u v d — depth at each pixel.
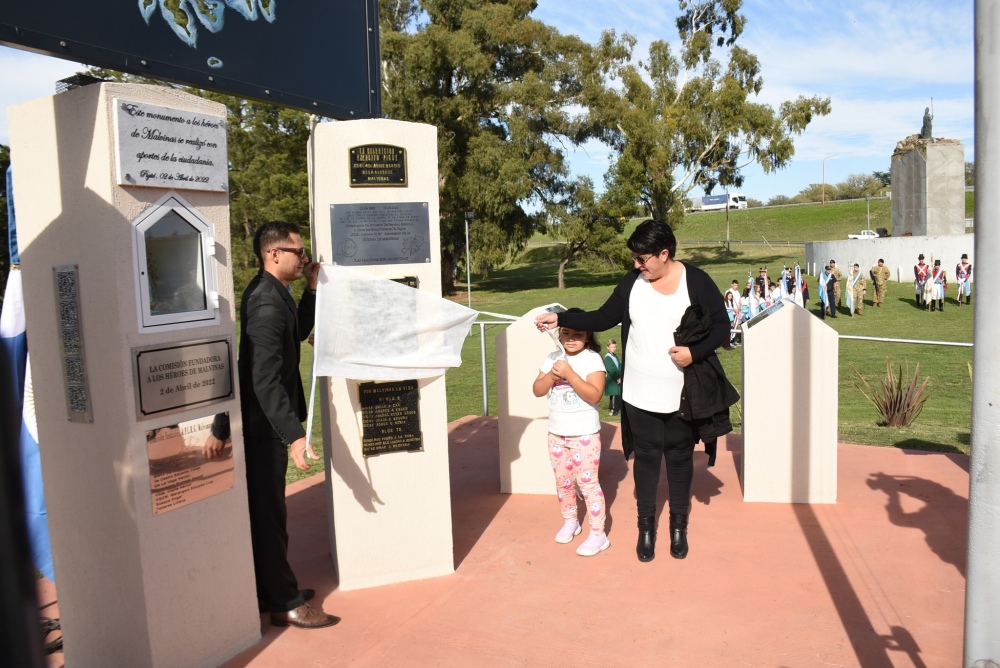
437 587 3.84
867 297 28.41
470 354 18.08
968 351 15.60
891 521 4.46
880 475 5.32
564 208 45.16
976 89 1.88
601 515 4.21
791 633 3.23
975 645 2.04
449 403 11.67
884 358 15.05
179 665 2.90
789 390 4.80
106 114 2.57
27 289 2.93
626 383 4.07
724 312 3.90
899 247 32.53
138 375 2.70
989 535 1.99
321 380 3.88
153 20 2.86
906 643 3.11
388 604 3.66
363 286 3.63
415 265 3.82
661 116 47.53
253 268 28.61
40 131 2.79
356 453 3.78
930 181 32.31
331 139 3.67
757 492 4.91
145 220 2.71
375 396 3.77
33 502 3.38
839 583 3.69
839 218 76.75
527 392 5.28
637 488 4.10
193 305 2.94
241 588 3.20
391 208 3.76
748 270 45.59
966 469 5.37
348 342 3.60
